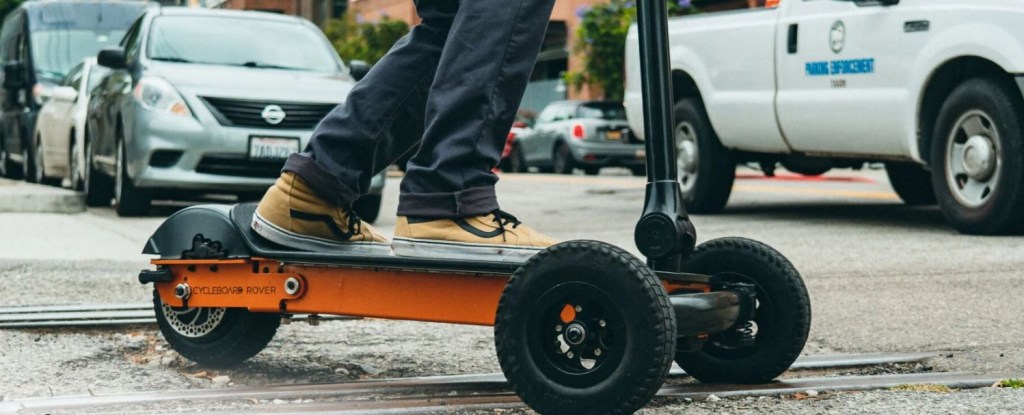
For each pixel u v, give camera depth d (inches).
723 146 354.6
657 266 106.7
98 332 155.0
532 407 99.8
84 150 410.3
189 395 117.0
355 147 115.0
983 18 273.6
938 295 192.9
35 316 161.2
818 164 346.9
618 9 935.0
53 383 125.4
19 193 350.9
